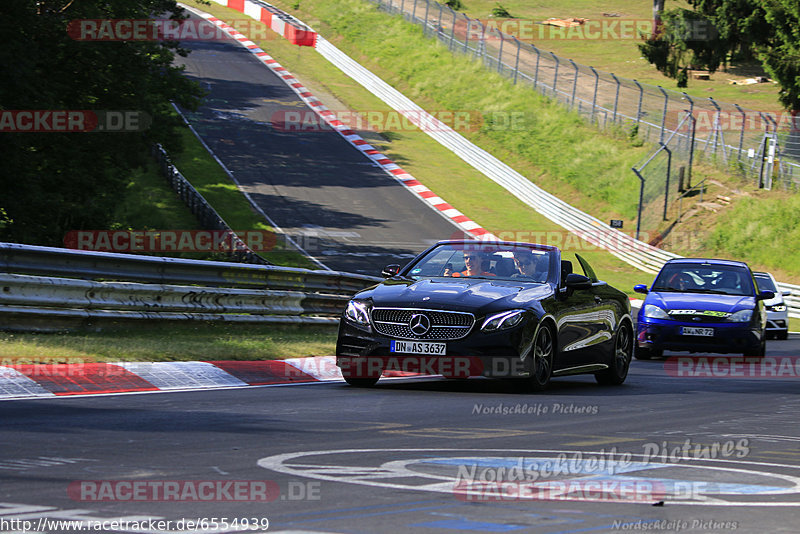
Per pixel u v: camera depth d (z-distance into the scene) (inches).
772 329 3314.5
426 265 1533.0
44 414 976.3
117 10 3826.3
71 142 3786.9
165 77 5078.7
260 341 1753.2
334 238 5251.0
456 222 5880.9
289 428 935.7
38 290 1578.5
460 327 1332.4
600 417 1117.1
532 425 1018.1
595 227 5654.5
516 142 7347.4
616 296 1664.6
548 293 1440.7
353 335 1378.0
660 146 5733.3
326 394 1273.4
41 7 3550.7
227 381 1374.3
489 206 6304.1
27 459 724.0
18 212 3361.2
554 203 6117.1
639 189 6058.1
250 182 6259.8
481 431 954.1
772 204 5290.4
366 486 644.1
